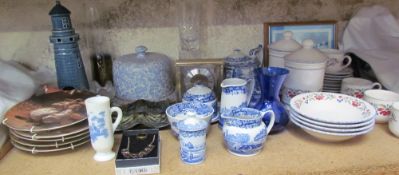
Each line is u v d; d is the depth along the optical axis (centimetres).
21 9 103
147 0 107
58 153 77
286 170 69
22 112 80
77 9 105
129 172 68
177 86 101
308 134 84
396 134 81
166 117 88
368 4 121
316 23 117
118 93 98
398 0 123
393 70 102
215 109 90
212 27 113
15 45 106
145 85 95
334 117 80
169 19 110
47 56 109
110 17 107
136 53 101
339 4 119
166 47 113
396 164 71
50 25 106
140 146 75
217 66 101
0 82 89
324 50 111
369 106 82
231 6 112
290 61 92
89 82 107
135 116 88
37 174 69
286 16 116
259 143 73
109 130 73
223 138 78
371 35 119
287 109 90
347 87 100
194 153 70
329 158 74
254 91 89
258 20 115
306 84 92
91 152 77
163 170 69
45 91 93
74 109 81
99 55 108
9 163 73
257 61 109
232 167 70
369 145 79
